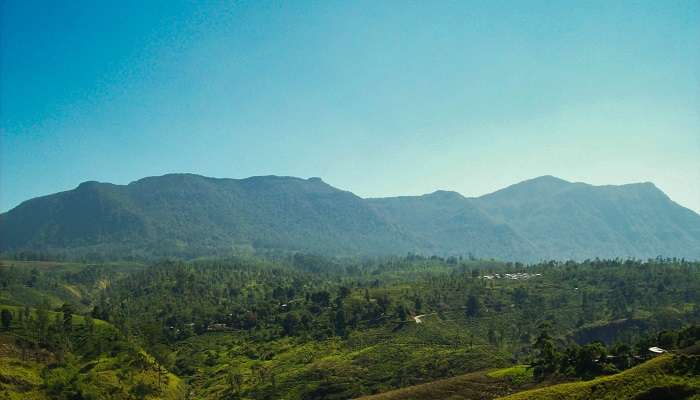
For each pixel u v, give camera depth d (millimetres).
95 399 148250
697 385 96188
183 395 180000
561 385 114062
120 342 198000
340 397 165875
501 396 134250
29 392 144875
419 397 142875
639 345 144625
